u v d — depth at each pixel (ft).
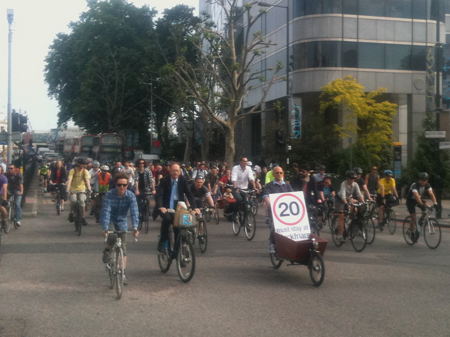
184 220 29.60
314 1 129.39
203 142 143.64
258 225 59.47
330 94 120.16
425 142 73.67
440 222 63.52
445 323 22.09
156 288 28.35
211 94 121.70
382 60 131.54
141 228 52.85
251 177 50.93
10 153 83.25
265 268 34.12
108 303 25.21
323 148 108.47
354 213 42.19
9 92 84.64
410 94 134.31
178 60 111.34
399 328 21.35
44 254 38.81
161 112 173.06
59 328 21.29
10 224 56.54
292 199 33.37
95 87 159.33
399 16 132.57
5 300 25.76
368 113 120.06
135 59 155.84
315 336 20.27
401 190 99.55
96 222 59.36
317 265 29.32
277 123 113.60
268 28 147.43
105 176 59.06
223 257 38.22
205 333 20.62
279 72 140.67
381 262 36.78
